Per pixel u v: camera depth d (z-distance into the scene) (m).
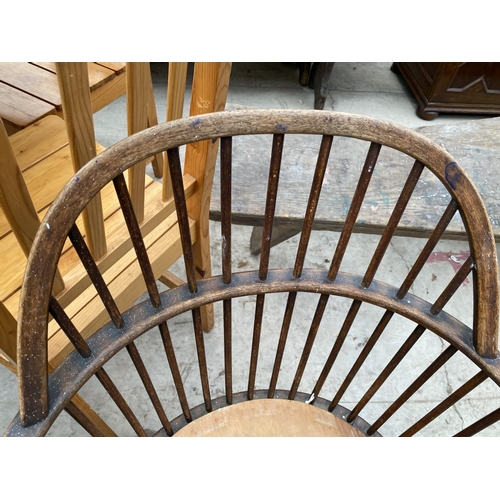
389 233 0.56
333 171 1.13
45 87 1.09
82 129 0.50
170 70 0.59
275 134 0.48
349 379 0.74
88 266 0.47
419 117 2.21
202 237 0.95
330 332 1.41
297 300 1.47
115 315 0.53
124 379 1.26
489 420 0.58
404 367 1.35
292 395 0.79
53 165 0.90
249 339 1.37
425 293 1.54
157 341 1.35
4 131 0.44
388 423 1.23
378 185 1.12
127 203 0.47
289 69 2.37
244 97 2.17
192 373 1.30
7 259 0.74
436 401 1.29
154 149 0.45
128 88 0.55
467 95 2.09
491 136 1.39
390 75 2.43
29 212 0.52
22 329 0.42
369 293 0.62
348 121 0.48
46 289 0.43
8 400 1.19
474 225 0.51
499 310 0.54
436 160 0.49
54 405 0.48
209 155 0.79
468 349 0.57
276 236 1.28
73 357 0.51
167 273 1.25
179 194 0.49
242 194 1.07
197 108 0.71
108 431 0.88
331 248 1.63
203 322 1.32
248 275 0.63
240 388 1.28
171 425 0.77
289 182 1.11
